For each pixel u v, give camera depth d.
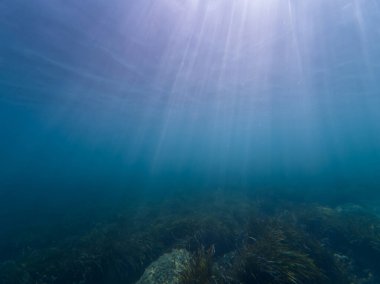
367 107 39.53
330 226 9.66
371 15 11.32
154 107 32.84
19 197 25.66
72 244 9.70
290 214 11.19
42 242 11.92
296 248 7.07
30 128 50.12
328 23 11.95
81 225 14.34
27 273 7.51
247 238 8.04
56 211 18.83
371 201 17.41
